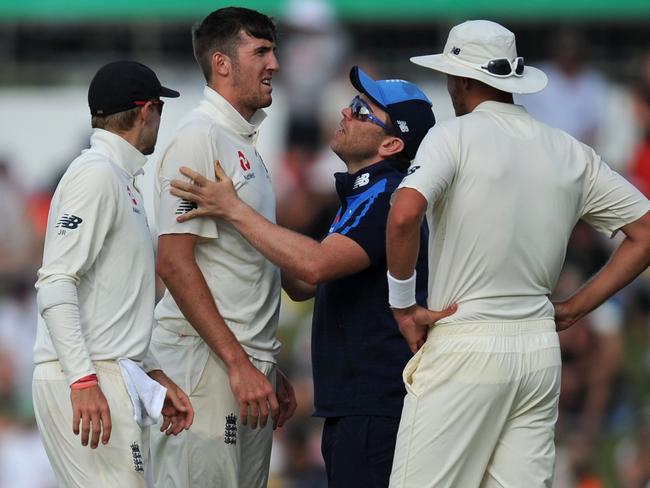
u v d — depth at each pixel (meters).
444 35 52.06
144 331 20.16
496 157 19.27
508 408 19.30
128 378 19.66
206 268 21.34
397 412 20.97
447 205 19.34
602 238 46.88
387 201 21.00
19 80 52.22
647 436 40.84
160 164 21.33
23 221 49.91
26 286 48.84
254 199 21.52
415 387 19.47
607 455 41.88
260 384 20.83
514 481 19.42
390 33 52.00
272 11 51.78
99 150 20.25
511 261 19.27
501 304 19.28
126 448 19.61
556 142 19.88
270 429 22.78
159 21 53.03
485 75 19.81
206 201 20.75
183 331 21.62
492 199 19.16
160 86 20.91
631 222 20.25
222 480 21.58
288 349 44.94
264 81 21.73
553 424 19.98
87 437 18.89
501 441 19.58
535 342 19.44
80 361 18.97
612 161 50.66
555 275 19.84
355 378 21.19
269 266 21.91
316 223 48.75
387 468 20.97
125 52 53.09
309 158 49.84
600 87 51.12
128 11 53.00
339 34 51.81
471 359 19.11
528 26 52.53
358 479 21.02
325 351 21.56
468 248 19.22
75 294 19.22
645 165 50.00
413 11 52.03
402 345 21.08
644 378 44.72
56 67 52.81
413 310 19.48
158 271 21.05
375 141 21.61
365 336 21.11
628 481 40.78
